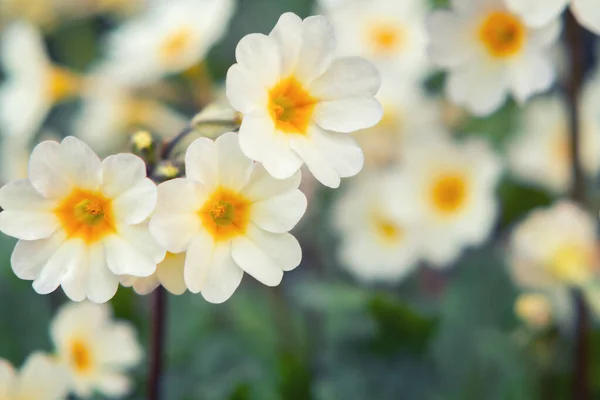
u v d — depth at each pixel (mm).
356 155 316
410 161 437
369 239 458
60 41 604
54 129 596
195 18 415
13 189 310
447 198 436
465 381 415
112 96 480
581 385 407
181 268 314
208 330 438
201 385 417
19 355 406
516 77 349
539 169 476
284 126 314
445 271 525
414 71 459
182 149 328
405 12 466
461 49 355
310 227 504
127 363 377
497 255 439
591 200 465
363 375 427
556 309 419
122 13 590
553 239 399
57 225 312
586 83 524
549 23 340
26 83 484
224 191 313
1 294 410
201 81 456
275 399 410
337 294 426
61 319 369
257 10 605
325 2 422
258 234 313
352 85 317
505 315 429
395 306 424
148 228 309
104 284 311
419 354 429
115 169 309
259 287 510
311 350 458
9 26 583
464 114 491
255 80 311
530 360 422
